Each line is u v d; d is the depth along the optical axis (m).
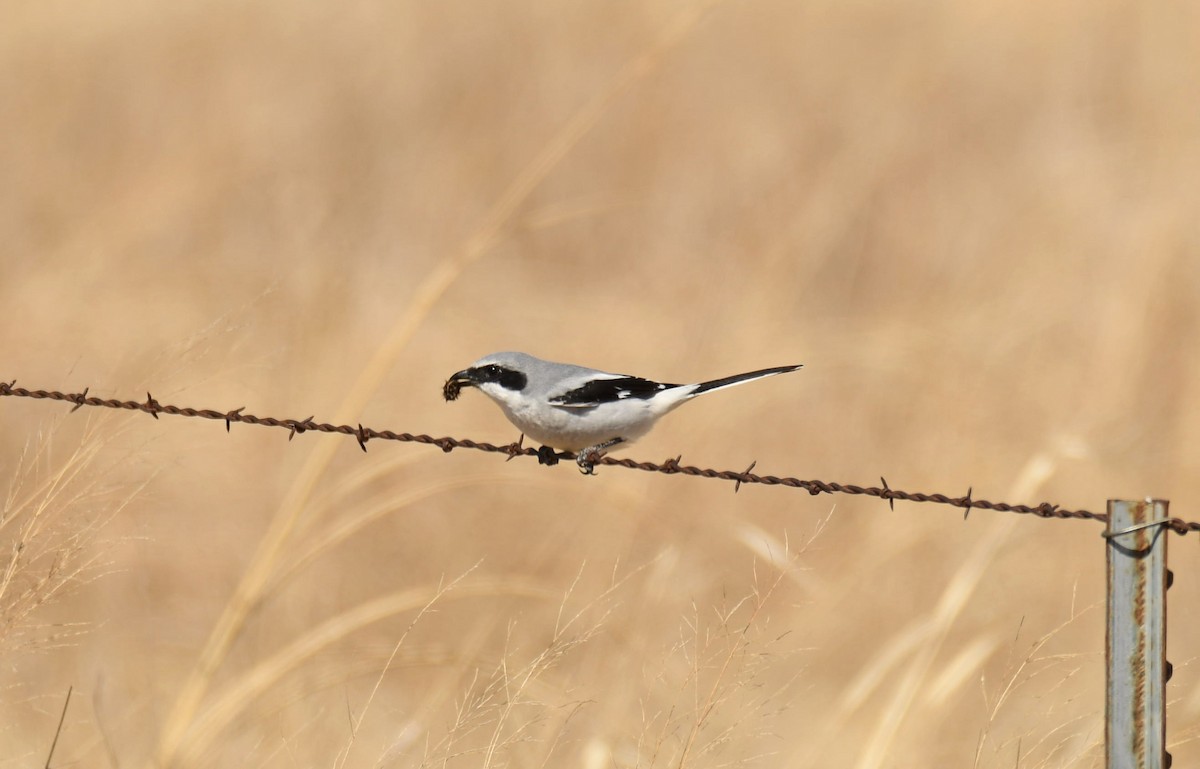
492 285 20.03
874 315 17.66
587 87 25.11
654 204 22.33
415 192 22.30
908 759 8.29
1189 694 10.01
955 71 26.14
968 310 16.91
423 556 11.91
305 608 10.95
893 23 28.55
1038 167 22.22
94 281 17.08
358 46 26.31
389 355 10.52
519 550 11.72
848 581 11.06
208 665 8.75
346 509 12.37
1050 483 12.91
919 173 22.62
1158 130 22.80
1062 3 27.95
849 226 20.38
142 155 22.25
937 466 13.34
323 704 9.55
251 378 14.25
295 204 20.73
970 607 11.13
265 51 26.25
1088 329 15.88
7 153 22.05
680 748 7.73
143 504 11.88
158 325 16.02
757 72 26.02
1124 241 17.80
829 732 8.63
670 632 10.23
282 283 16.64
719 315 16.55
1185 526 5.68
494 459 13.36
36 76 24.75
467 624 10.71
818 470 13.47
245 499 12.50
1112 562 5.75
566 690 8.62
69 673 10.03
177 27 26.73
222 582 11.52
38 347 15.28
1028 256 18.69
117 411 9.50
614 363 16.42
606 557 11.23
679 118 24.50
